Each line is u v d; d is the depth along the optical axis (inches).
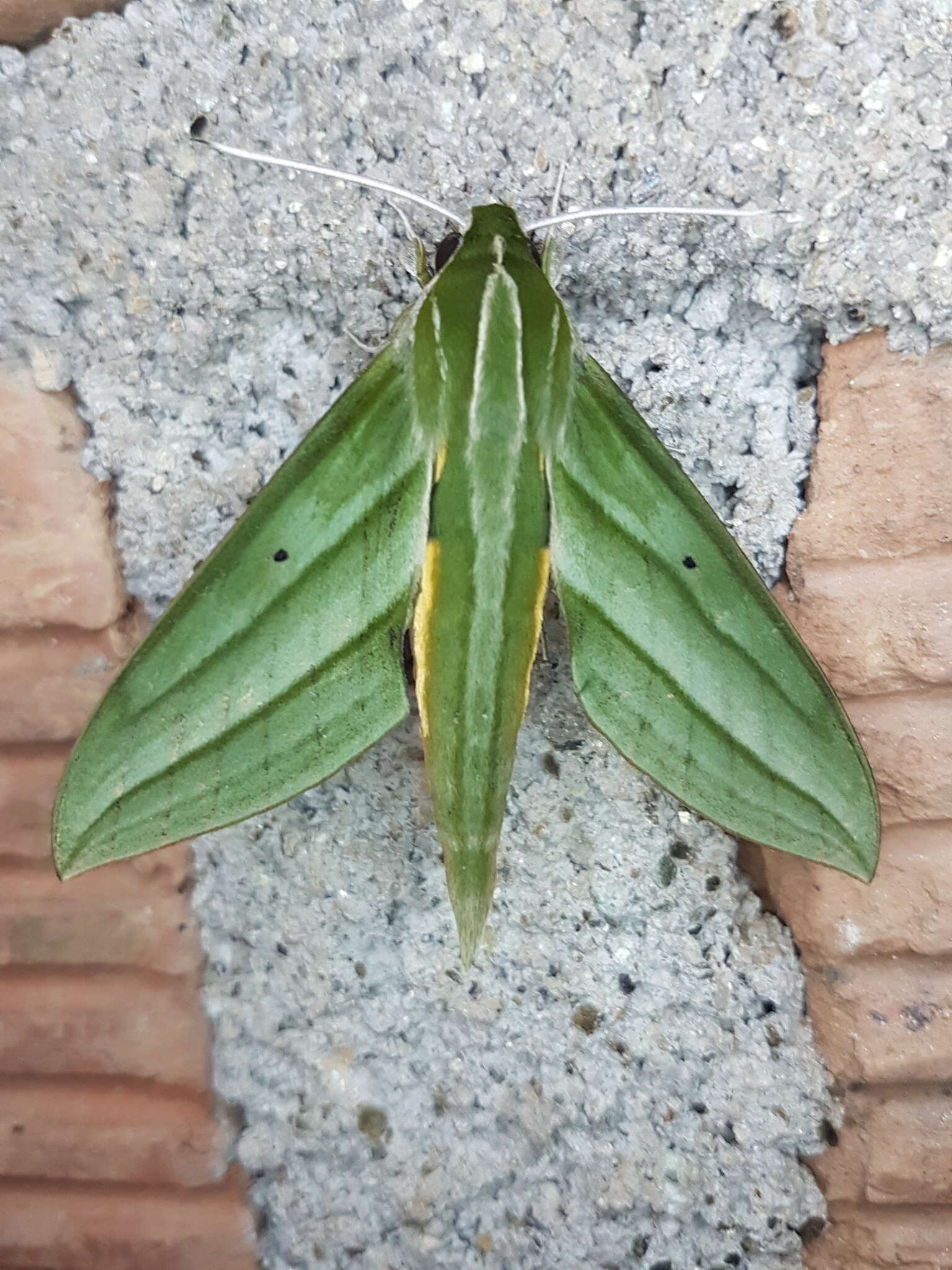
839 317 2.5
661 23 2.4
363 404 2.4
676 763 2.4
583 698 2.4
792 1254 2.7
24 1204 2.8
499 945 2.8
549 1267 2.8
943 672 2.5
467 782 2.3
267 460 2.7
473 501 2.3
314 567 2.3
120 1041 2.8
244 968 2.8
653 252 2.5
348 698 2.3
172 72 2.5
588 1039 2.8
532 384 2.3
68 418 2.6
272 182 2.5
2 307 2.6
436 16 2.4
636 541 2.4
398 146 2.5
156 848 2.2
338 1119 2.8
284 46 2.5
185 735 2.3
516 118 2.5
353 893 2.8
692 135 2.5
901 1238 2.6
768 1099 2.7
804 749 2.3
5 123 2.5
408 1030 2.8
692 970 2.8
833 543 2.6
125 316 2.6
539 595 2.3
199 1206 2.8
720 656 2.4
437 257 2.5
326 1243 2.8
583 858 2.8
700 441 2.6
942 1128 2.6
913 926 2.6
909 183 2.4
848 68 2.4
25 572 2.7
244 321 2.7
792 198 2.5
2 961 2.8
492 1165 2.8
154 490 2.7
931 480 2.5
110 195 2.5
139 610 2.7
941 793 2.5
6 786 2.7
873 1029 2.6
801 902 2.7
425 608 2.3
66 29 2.5
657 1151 2.8
